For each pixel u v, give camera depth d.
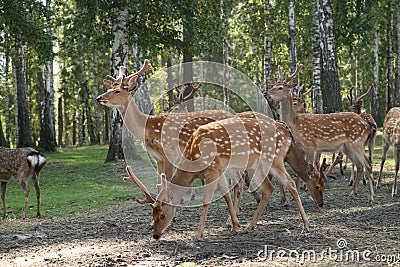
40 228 7.93
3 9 16.11
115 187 12.42
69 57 31.36
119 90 7.53
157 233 6.34
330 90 15.72
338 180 11.56
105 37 16.30
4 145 20.70
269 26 21.69
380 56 31.22
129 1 15.47
